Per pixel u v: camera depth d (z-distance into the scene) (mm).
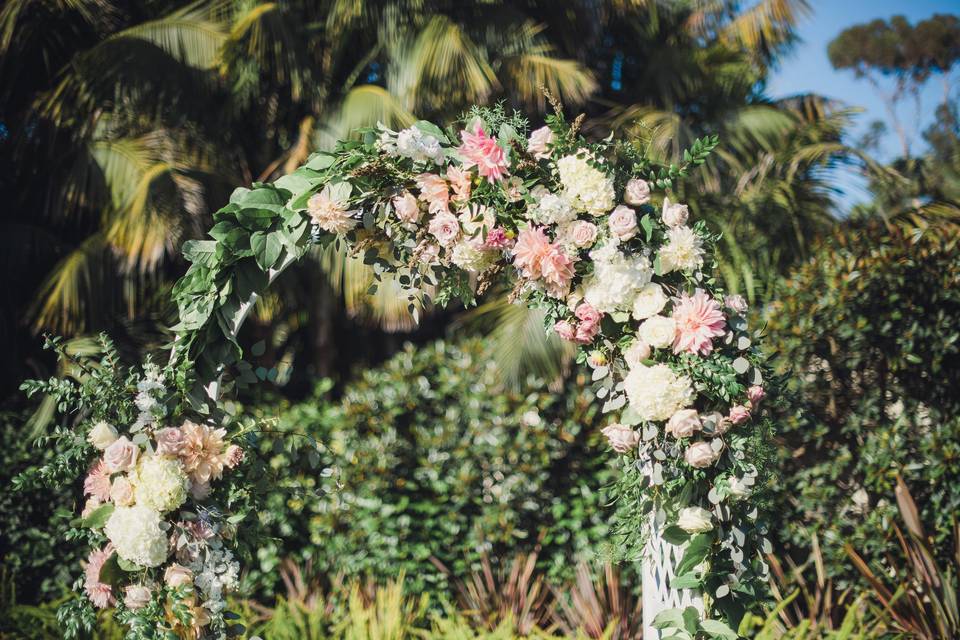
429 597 4891
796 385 4664
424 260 2635
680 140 6594
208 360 2684
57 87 6746
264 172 7367
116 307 6516
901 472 4441
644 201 2486
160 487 2486
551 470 5254
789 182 6594
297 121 7570
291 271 7242
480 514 5176
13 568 5250
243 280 2666
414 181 2639
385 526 5004
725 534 2398
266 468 2762
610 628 3871
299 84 6887
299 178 2680
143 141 6691
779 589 4219
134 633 2467
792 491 4664
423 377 5434
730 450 2381
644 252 2494
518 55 6730
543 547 5137
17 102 7062
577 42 7848
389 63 7062
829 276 4762
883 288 4641
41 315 6137
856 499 4648
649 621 2557
